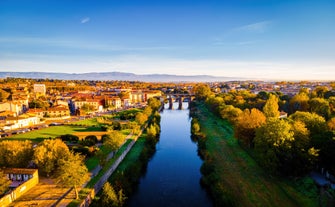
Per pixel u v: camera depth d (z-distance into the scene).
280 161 65.06
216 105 176.12
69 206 52.94
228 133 120.19
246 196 59.91
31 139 113.56
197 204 60.66
